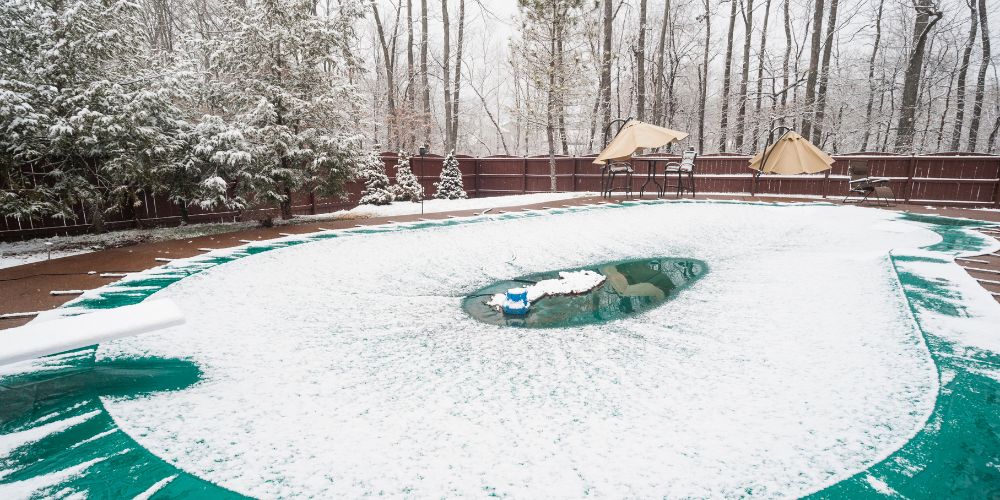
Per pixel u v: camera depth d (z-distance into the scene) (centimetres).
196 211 948
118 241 743
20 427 242
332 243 741
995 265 545
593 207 1178
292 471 207
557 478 200
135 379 296
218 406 263
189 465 212
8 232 720
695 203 1240
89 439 232
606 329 388
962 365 298
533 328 391
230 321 403
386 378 299
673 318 412
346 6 957
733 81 2848
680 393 275
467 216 1036
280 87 883
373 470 207
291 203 995
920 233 770
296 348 347
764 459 212
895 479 197
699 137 2334
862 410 251
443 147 3253
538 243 742
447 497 189
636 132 1200
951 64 2280
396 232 839
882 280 493
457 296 482
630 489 192
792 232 810
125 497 192
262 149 847
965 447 218
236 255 655
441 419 249
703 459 212
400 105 2388
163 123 802
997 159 1145
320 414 255
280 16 892
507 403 266
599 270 585
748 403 262
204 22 1934
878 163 1293
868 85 2344
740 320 401
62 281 521
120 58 756
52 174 698
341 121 980
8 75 654
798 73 2180
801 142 1156
